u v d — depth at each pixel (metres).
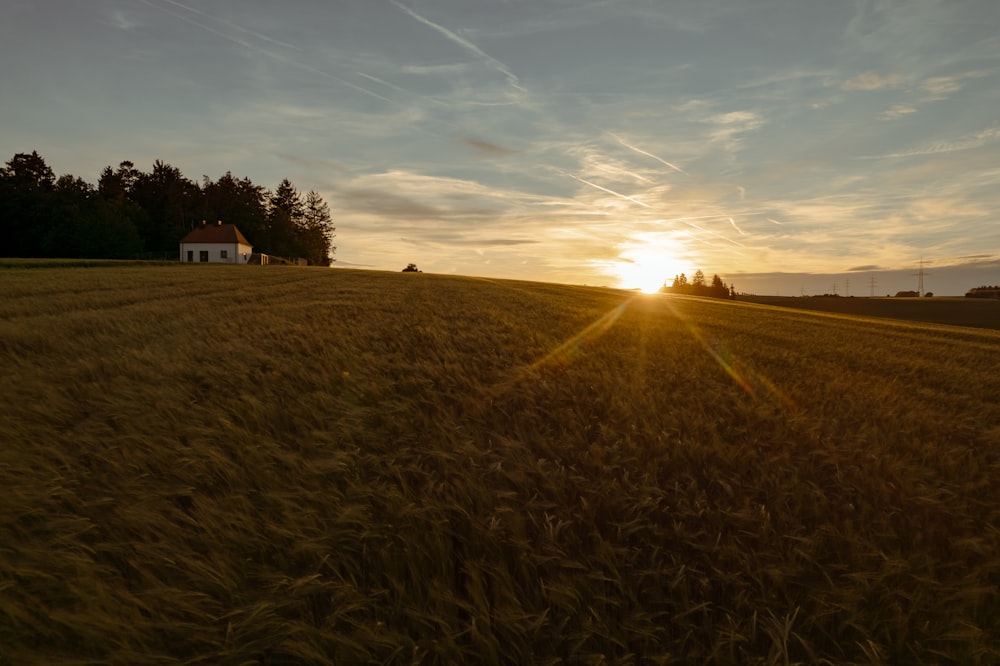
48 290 26.55
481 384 8.49
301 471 4.78
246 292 30.73
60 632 2.90
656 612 3.14
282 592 3.22
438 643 2.88
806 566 3.61
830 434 6.51
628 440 5.70
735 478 4.86
